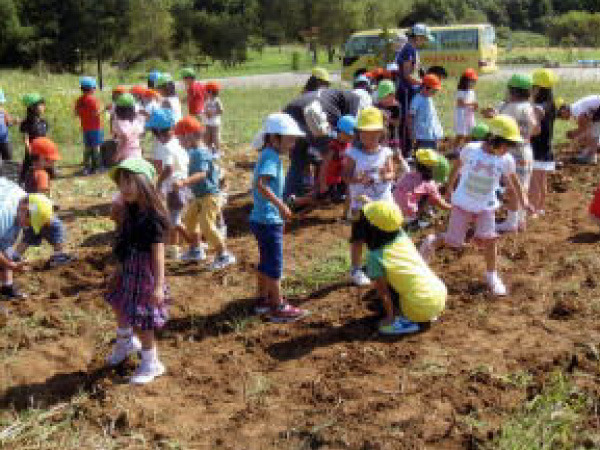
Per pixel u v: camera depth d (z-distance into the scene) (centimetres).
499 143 621
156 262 492
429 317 585
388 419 460
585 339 555
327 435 446
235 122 1919
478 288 667
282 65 6209
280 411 481
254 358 558
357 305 642
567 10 9744
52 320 631
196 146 721
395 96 1048
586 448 427
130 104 1038
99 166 1319
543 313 609
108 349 583
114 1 5084
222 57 6481
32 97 1059
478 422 450
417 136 1010
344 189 984
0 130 1209
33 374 546
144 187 484
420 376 514
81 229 924
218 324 618
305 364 544
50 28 5219
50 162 733
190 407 493
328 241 830
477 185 630
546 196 981
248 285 707
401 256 579
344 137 827
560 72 3322
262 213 596
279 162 593
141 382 520
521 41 7569
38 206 608
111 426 470
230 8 7775
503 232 820
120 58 5378
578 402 465
